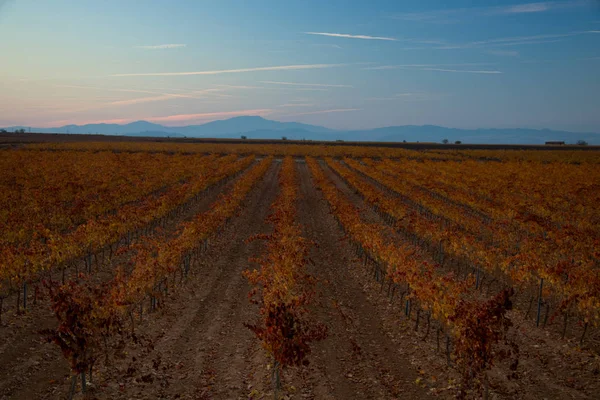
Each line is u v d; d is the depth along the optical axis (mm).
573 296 12727
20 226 21609
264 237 22938
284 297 13164
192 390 10430
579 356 12008
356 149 102688
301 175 63219
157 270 15508
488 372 11203
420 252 24375
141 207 27203
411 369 11555
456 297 12227
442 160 91562
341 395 10219
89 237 18688
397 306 16312
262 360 11844
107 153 79375
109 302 11625
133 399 9945
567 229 23984
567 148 141375
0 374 10742
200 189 39219
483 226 25688
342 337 13570
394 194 46594
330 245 26125
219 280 19156
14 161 57469
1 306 14188
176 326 14195
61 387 10344
